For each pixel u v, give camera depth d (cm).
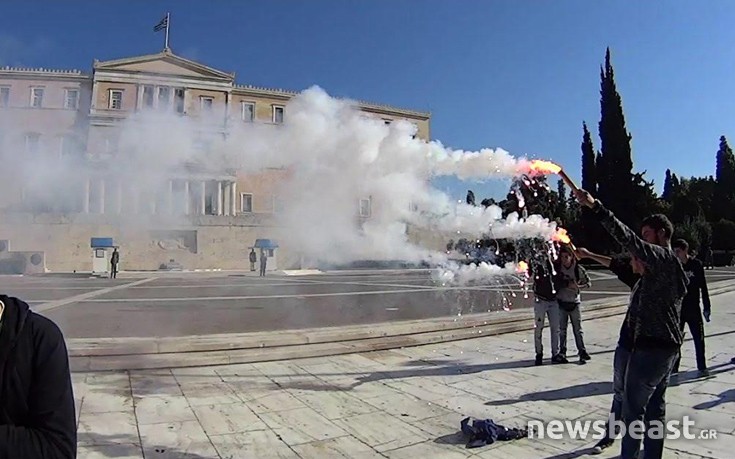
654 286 360
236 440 439
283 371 686
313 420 494
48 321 163
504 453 421
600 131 4575
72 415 158
